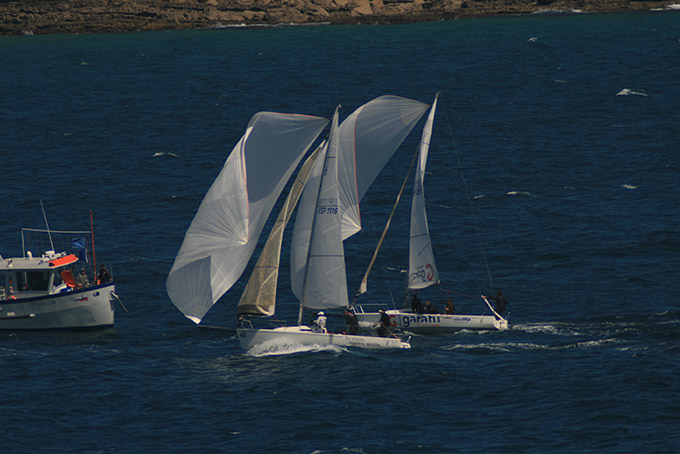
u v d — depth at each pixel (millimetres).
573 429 167125
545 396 182250
